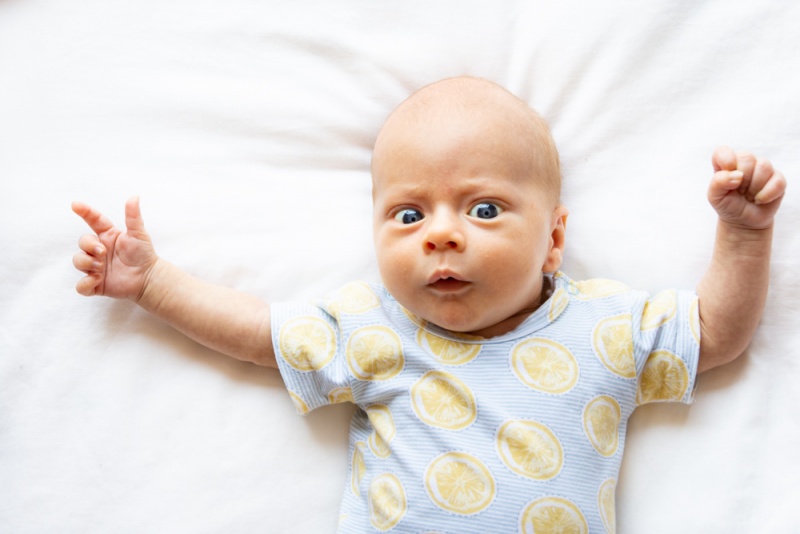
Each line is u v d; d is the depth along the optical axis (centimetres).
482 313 96
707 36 111
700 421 105
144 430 109
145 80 118
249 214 115
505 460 95
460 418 98
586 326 102
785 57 109
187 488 108
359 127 116
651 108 112
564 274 108
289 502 108
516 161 98
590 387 99
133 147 116
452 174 95
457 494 95
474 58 116
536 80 115
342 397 107
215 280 113
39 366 110
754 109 109
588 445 97
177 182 115
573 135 112
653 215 110
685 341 101
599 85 112
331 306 107
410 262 95
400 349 103
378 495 99
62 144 116
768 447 103
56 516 107
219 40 118
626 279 110
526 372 100
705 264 108
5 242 112
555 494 94
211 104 117
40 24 119
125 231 112
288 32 118
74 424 109
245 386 111
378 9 118
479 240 94
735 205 95
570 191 112
